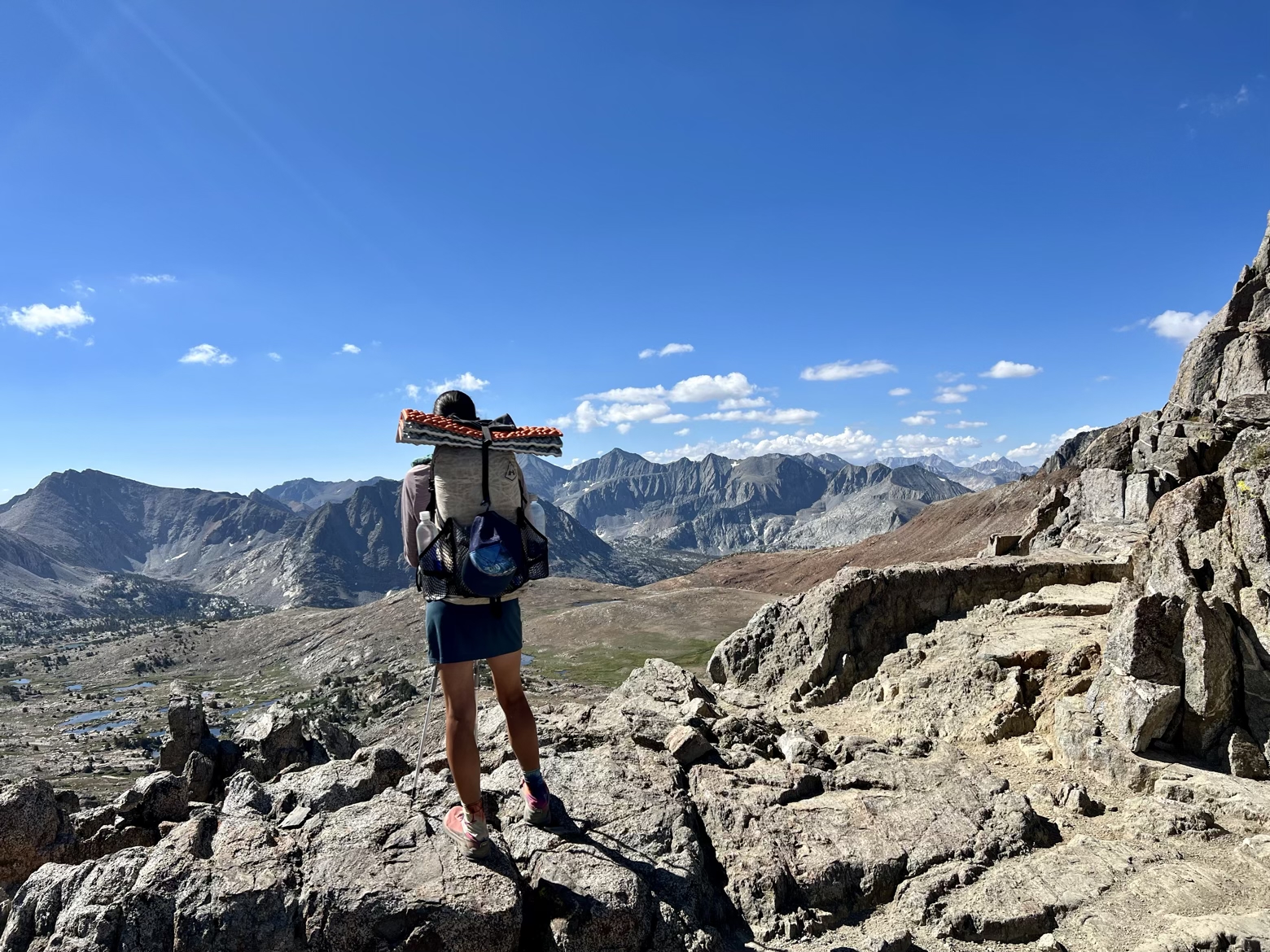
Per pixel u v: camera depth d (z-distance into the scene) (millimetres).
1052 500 18375
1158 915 3123
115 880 3164
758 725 4832
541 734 4641
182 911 3025
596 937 3047
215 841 3354
